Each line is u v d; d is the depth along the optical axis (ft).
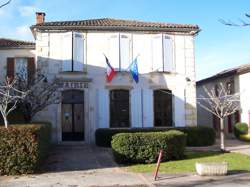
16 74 79.82
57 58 90.17
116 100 91.71
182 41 94.12
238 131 101.14
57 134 88.89
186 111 93.30
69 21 94.02
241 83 103.19
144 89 92.22
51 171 56.13
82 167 59.36
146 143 62.34
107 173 54.49
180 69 93.76
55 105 89.10
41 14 100.12
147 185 46.75
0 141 53.26
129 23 94.22
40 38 90.02
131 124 91.35
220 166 52.13
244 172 54.44
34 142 53.93
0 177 52.01
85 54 90.89
